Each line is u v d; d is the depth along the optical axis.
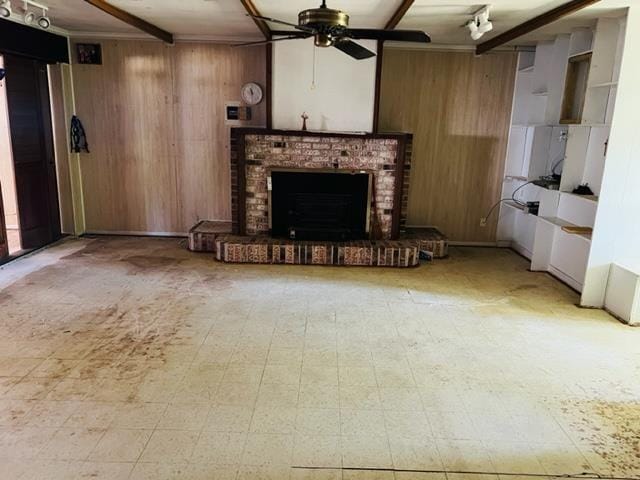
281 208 5.48
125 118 5.89
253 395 2.73
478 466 2.23
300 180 5.41
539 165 5.52
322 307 4.04
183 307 3.95
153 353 3.17
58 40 5.46
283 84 5.27
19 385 2.76
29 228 5.45
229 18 4.55
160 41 5.65
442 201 6.16
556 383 2.95
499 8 3.86
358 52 3.48
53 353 3.13
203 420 2.50
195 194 6.14
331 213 5.47
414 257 5.19
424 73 5.75
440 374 3.02
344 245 5.20
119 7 4.15
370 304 4.15
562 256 4.94
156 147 5.98
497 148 5.98
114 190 6.12
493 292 4.55
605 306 4.17
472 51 5.68
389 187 5.43
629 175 3.89
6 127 6.11
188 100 5.83
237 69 5.73
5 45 4.60
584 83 4.43
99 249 5.57
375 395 2.77
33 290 4.23
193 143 5.96
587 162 4.70
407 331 3.63
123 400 2.64
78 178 6.05
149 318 3.72
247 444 2.32
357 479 2.13
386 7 3.95
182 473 2.13
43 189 5.64
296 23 4.62
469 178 6.08
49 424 2.43
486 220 6.21
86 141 5.95
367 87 5.27
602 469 2.23
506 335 3.61
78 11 4.48
